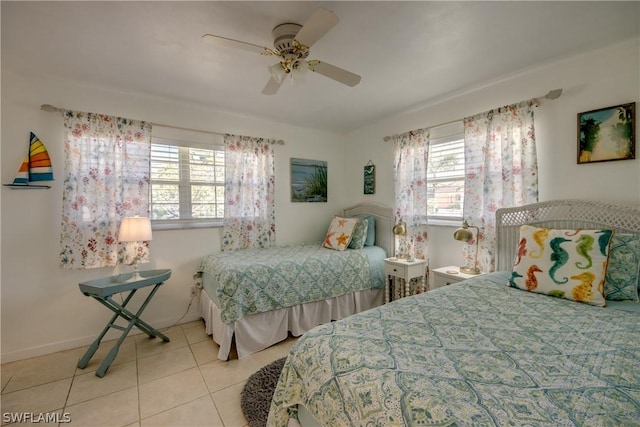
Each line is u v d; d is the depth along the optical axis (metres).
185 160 2.95
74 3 1.43
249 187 3.26
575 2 1.48
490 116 2.42
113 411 1.66
